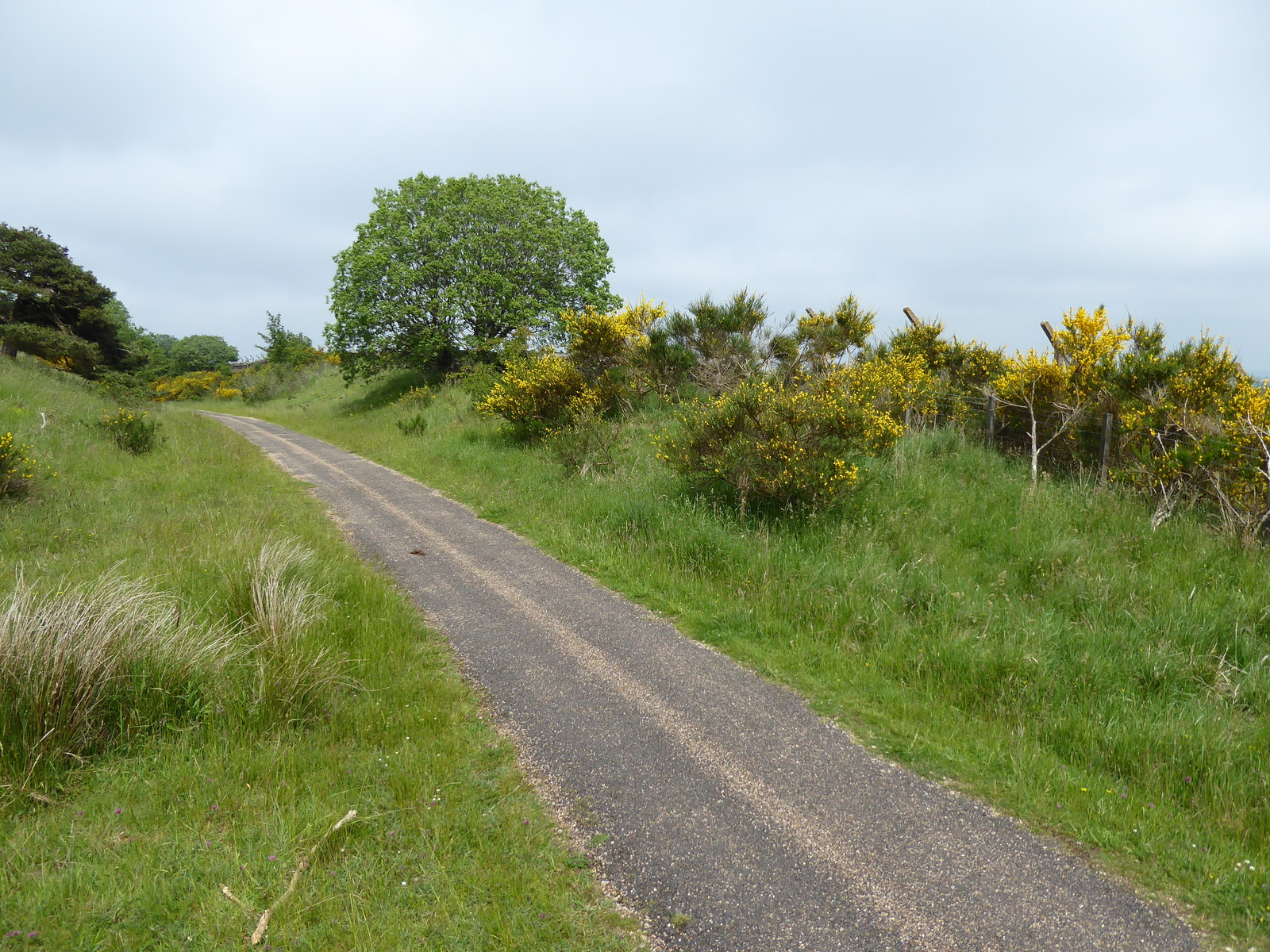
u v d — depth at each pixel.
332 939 2.52
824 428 8.45
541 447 14.70
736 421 8.68
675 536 7.80
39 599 4.67
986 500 8.68
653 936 2.59
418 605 6.27
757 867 2.96
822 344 15.27
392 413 26.73
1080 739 4.10
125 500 10.10
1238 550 6.74
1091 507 8.13
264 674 4.14
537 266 30.20
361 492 11.88
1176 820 3.32
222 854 2.96
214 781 3.45
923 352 15.43
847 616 5.81
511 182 31.05
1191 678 4.78
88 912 2.62
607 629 5.77
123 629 4.09
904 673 4.98
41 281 32.53
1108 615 5.80
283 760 3.64
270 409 40.84
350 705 4.31
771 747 3.96
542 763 3.78
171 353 89.06
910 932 2.60
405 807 3.31
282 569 5.70
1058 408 10.56
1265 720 4.26
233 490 11.39
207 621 4.98
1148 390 9.47
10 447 9.66
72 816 3.22
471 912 2.67
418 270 29.20
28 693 3.61
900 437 10.69
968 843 3.13
